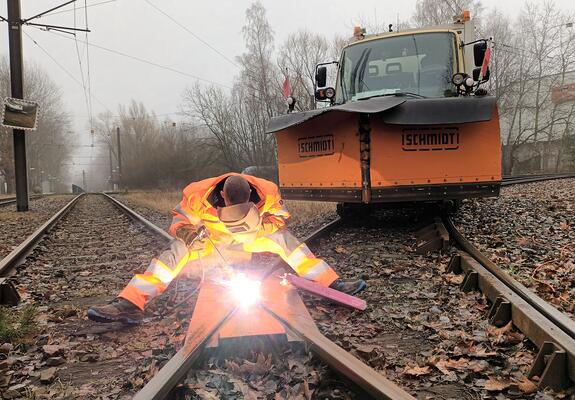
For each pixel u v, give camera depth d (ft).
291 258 15.56
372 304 15.93
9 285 17.72
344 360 9.72
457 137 24.76
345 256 22.93
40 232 35.27
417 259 21.66
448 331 13.29
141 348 12.92
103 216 58.03
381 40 29.91
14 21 64.69
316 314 14.71
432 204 30.19
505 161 174.70
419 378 10.86
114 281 21.01
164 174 165.78
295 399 9.57
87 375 11.70
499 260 20.47
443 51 28.63
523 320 12.58
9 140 213.05
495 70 155.63
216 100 142.20
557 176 91.97
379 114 24.43
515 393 10.04
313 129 27.43
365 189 24.68
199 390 9.86
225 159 145.79
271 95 130.21
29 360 12.62
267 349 11.30
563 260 20.10
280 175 30.37
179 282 18.49
